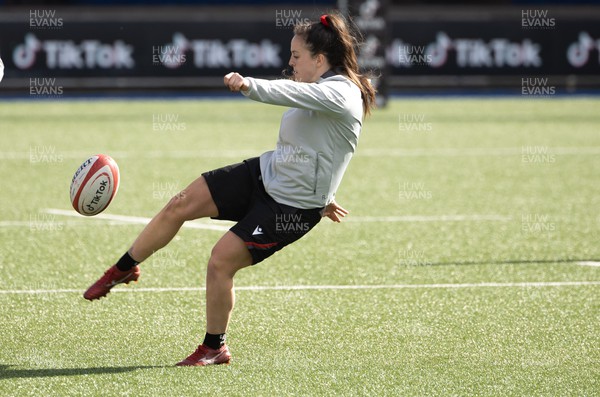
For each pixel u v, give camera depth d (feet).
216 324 61.87
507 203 125.49
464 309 77.00
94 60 249.55
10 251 95.91
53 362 62.69
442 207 122.42
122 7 249.96
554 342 68.23
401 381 59.77
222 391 57.57
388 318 74.33
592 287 84.17
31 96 248.11
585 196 131.03
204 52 253.03
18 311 75.10
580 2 323.57
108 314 74.59
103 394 56.85
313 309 76.74
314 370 61.72
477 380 60.08
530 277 87.66
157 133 190.08
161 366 62.08
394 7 259.60
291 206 60.75
